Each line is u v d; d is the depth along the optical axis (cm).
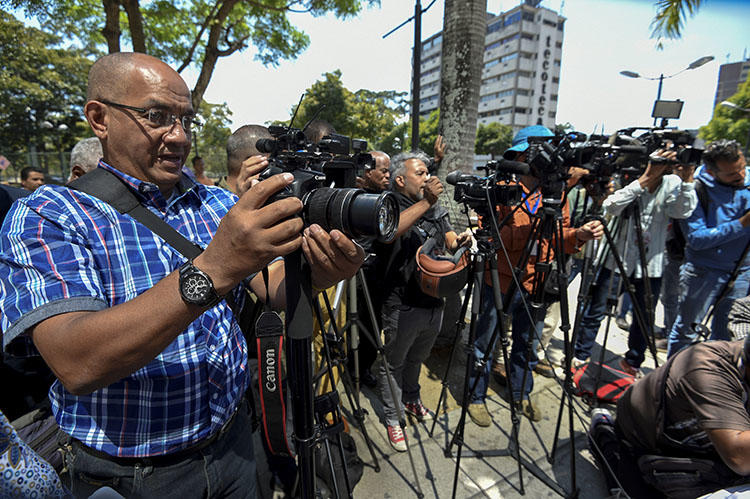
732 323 171
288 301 84
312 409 89
